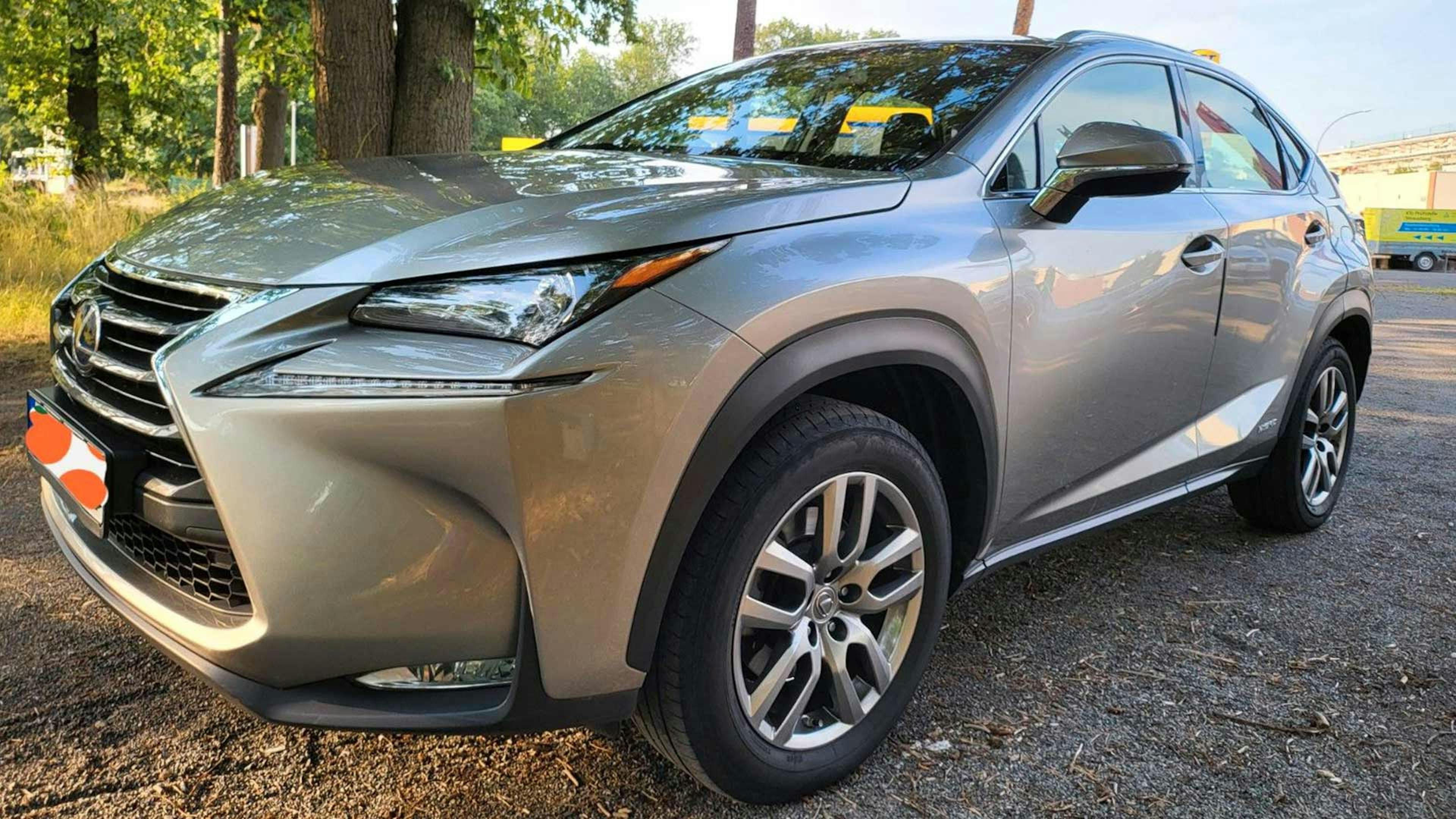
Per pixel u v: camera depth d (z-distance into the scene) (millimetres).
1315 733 2293
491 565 1547
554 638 1588
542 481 1517
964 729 2248
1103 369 2484
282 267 1651
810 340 1758
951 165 2244
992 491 2242
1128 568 3352
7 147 27641
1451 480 4633
